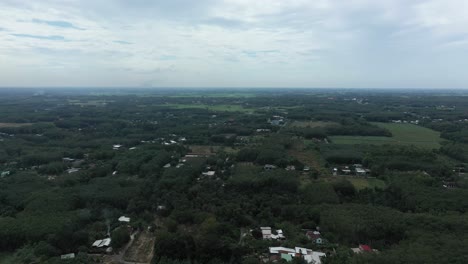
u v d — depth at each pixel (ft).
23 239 245.86
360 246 239.50
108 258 234.58
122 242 249.55
